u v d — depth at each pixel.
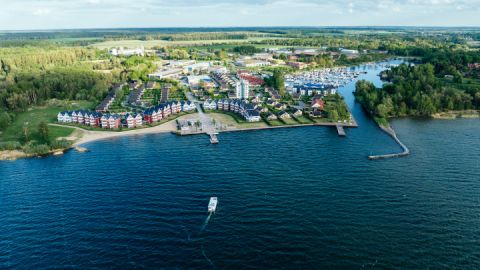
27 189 192.38
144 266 131.88
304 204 172.88
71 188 192.62
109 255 137.88
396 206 170.62
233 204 173.50
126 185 194.88
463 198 178.00
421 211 166.38
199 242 145.12
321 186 191.38
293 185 192.88
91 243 145.00
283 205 172.25
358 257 135.88
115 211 168.38
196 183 196.12
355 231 151.38
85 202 177.25
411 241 144.62
